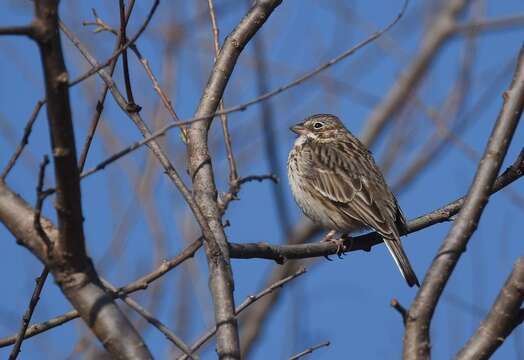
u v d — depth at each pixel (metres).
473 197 8.52
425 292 8.06
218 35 11.77
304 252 12.66
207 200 10.30
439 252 8.30
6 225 7.90
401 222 14.57
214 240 9.20
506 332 8.09
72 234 7.53
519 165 12.47
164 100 11.14
